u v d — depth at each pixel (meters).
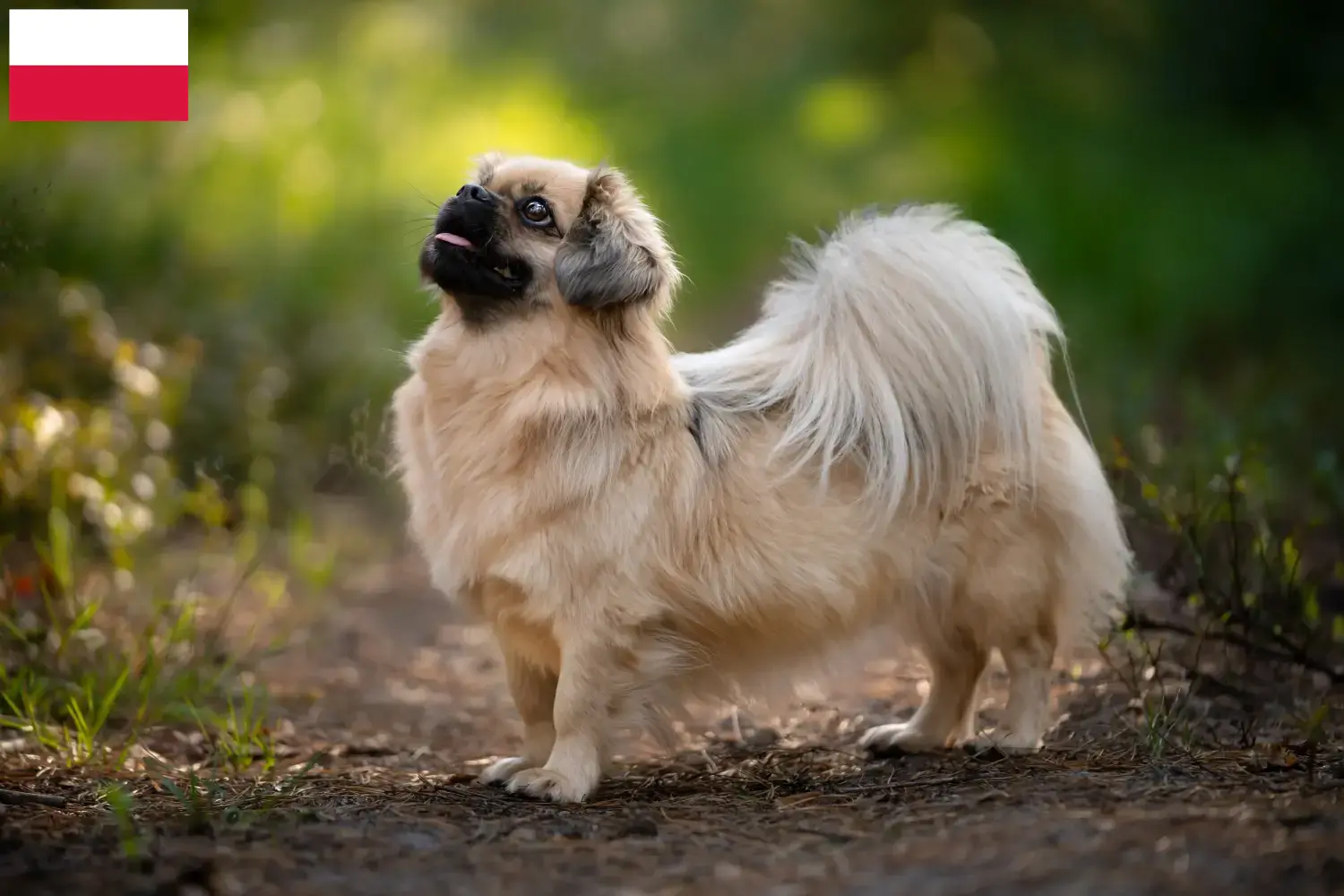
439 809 6.37
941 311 7.32
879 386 7.21
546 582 6.67
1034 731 7.52
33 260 11.73
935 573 7.37
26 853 5.45
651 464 6.78
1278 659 8.36
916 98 25.72
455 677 9.77
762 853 5.55
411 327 16.64
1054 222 21.92
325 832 5.80
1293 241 22.20
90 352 11.65
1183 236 21.89
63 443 10.50
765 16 26.50
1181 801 5.96
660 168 22.86
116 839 5.69
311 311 16.03
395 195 19.23
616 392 6.79
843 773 7.27
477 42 24.23
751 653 7.17
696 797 6.79
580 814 6.30
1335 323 20.70
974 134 24.08
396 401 7.37
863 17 26.86
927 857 5.29
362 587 11.84
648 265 6.84
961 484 7.33
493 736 8.46
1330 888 4.75
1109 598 7.88
